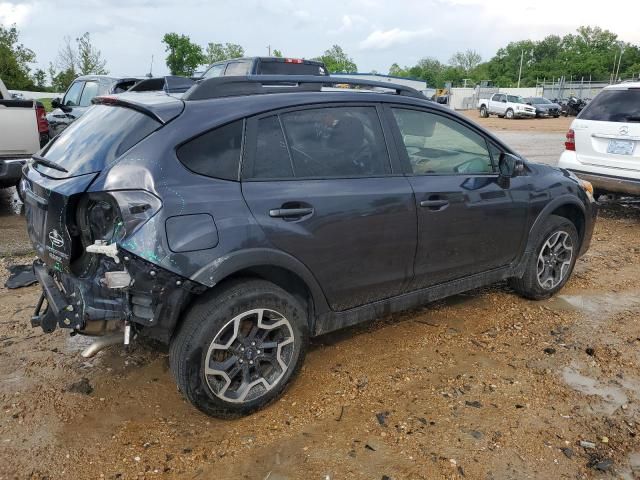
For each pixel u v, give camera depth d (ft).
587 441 10.11
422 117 13.19
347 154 11.73
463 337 14.05
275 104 10.93
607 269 19.51
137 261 9.12
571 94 187.93
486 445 9.95
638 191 24.11
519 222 14.75
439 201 12.76
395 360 12.85
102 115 10.96
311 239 10.78
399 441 10.03
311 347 13.41
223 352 10.28
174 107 10.14
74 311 9.72
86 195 9.39
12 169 24.36
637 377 12.28
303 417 10.71
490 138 14.47
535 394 11.55
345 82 12.48
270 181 10.56
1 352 12.85
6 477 9.02
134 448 9.77
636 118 23.99
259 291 10.26
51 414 10.64
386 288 12.47
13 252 19.65
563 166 26.73
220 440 10.02
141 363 12.53
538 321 15.05
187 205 9.47
